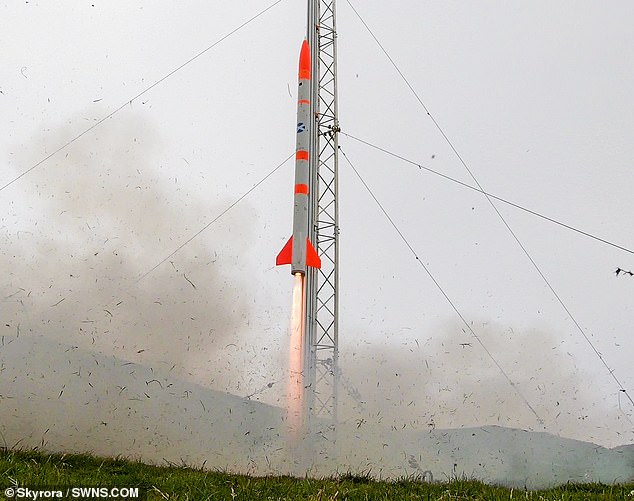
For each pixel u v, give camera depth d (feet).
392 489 87.86
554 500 82.79
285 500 75.00
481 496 84.28
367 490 84.33
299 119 187.62
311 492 80.53
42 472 78.79
